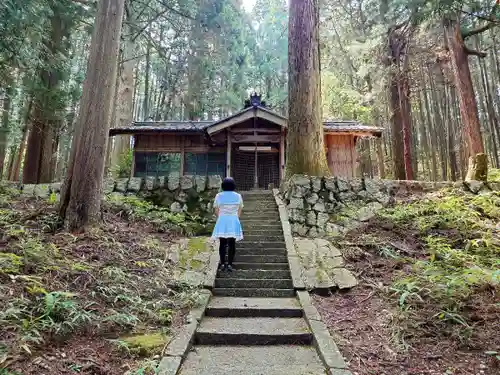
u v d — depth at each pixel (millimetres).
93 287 3357
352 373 2371
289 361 2670
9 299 2695
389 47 12047
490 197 5988
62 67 10211
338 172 11930
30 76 9664
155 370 2311
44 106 10164
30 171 10836
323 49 17906
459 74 8641
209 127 11055
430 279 3609
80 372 2227
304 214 6105
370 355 2684
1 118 12594
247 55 22484
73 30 12141
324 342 2840
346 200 6359
